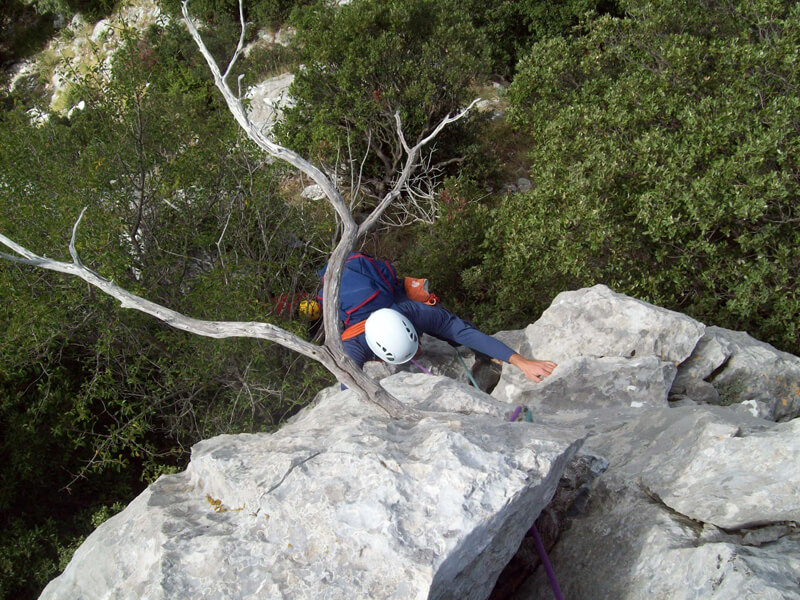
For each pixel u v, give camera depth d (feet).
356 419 7.74
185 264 20.07
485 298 24.72
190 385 18.71
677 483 7.47
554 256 20.89
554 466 6.35
